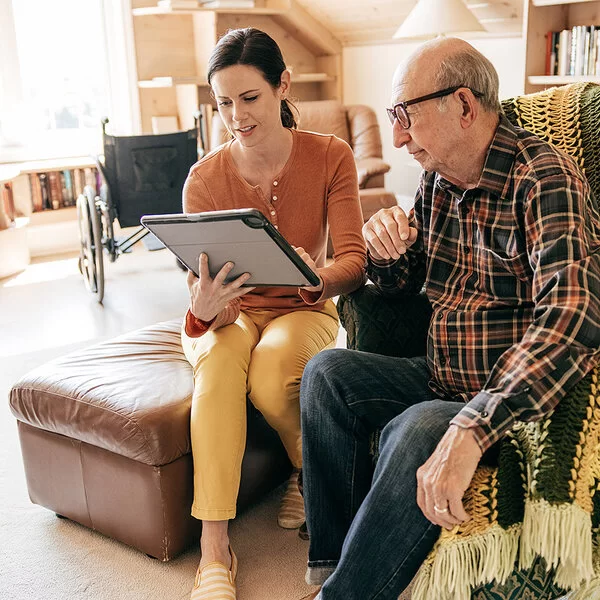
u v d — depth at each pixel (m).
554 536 1.11
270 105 1.64
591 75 3.41
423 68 1.25
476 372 1.36
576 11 3.58
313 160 1.75
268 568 1.63
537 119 1.49
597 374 1.18
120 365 1.81
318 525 1.45
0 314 3.46
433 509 1.13
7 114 4.69
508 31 4.04
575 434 1.14
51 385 1.74
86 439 1.67
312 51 5.36
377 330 1.64
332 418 1.42
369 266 1.57
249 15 5.04
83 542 1.76
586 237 1.21
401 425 1.24
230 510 1.55
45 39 4.81
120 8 4.78
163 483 1.58
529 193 1.25
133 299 3.65
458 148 1.29
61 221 4.71
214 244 1.41
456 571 1.14
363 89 5.12
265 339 1.69
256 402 1.64
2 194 4.14
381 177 4.22
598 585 1.22
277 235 1.33
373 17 4.60
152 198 3.66
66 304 3.60
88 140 5.05
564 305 1.15
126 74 4.90
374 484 1.22
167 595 1.56
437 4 3.67
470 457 1.11
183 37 4.96
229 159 1.76
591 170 1.43
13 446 2.25
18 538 1.79
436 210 1.44
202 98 4.99
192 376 1.74
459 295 1.42
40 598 1.56
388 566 1.21
